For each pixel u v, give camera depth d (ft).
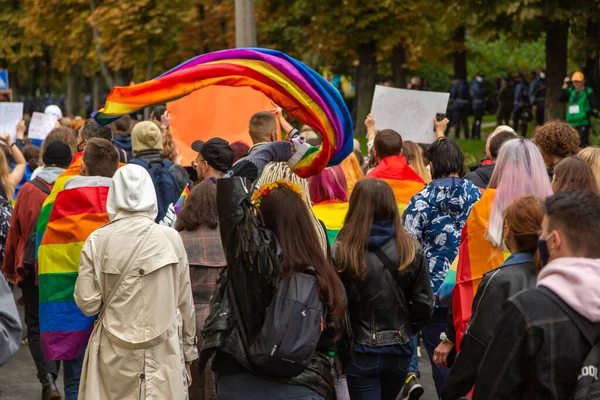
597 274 12.32
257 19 124.06
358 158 37.96
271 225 15.83
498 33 85.40
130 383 19.38
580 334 12.33
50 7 137.59
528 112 108.68
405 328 20.53
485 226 19.07
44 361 28.58
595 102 74.28
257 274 15.30
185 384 20.01
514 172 19.11
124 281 19.42
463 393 16.21
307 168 20.67
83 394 19.77
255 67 20.27
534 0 75.92
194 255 22.26
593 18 78.02
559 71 82.48
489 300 16.02
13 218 28.66
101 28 123.95
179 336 20.25
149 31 122.52
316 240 15.84
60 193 23.75
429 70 179.32
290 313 15.01
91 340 19.77
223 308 15.60
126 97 19.81
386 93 36.35
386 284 20.18
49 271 23.65
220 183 15.71
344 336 16.20
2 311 16.03
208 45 131.54
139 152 28.35
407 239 20.44
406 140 33.60
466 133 108.06
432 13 107.24
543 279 12.67
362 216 20.31
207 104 33.55
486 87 175.11
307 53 139.85
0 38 181.06
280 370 14.94
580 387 12.22
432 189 24.00
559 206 12.60
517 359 12.53
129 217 19.70
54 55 194.59
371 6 108.37
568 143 23.35
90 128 28.71
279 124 27.20
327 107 20.42
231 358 15.51
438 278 23.88
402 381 21.06
